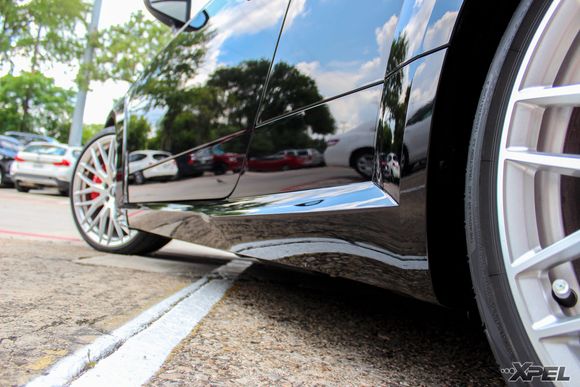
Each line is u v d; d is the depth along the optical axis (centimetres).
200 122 184
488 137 85
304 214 126
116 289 163
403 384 104
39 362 93
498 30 91
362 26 118
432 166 94
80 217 279
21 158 962
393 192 101
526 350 77
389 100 104
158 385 91
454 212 96
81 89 1399
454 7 91
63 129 4375
